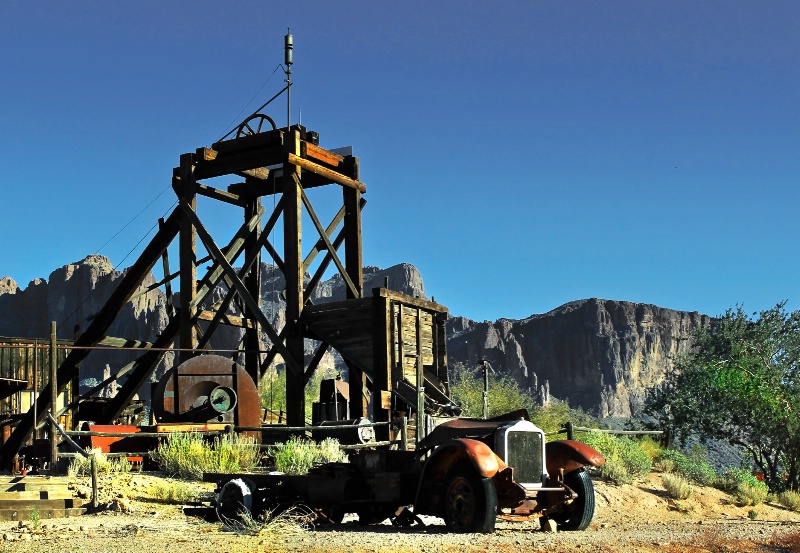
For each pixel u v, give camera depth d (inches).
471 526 494.9
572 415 1619.1
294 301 1071.6
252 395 1015.0
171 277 1176.2
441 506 515.8
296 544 453.4
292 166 1083.9
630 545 464.4
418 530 520.4
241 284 1086.4
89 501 639.1
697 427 1307.8
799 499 962.1
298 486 569.3
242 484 570.3
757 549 472.1
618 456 932.0
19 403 1647.4
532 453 519.5
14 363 1648.6
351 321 1041.5
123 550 436.8
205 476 597.6
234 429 877.8
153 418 1037.8
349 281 1151.6
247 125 1150.3
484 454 488.7
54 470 756.0
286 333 1067.3
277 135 1095.0
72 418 1218.0
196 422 969.5
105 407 1198.9
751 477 999.6
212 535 498.6
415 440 891.4
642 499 824.3
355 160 1182.9
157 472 792.9
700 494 901.8
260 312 1075.3
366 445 856.3
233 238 1186.6
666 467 997.8
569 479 549.0
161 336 1180.5
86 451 791.1
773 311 1470.2
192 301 1119.6
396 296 1042.7
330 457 813.9
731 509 868.6
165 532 515.5
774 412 1224.2
